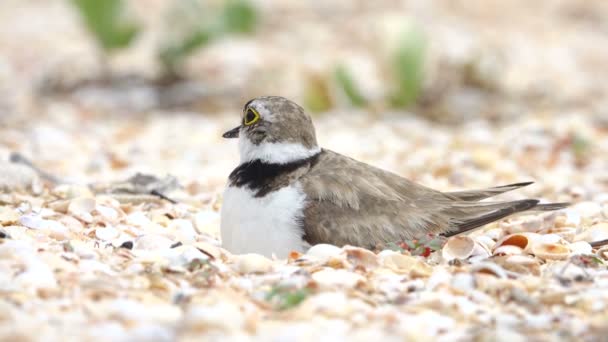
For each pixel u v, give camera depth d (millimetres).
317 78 19516
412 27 19984
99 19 20844
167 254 8156
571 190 12258
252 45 24719
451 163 14078
